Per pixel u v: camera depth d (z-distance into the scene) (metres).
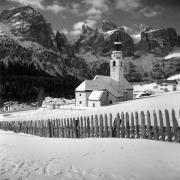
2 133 26.50
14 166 10.31
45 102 129.00
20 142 16.81
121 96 96.94
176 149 12.59
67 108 88.81
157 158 11.09
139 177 8.84
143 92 136.25
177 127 14.59
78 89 95.81
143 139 15.52
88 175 9.09
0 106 134.62
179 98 44.22
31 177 8.93
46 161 11.09
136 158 11.20
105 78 103.81
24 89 172.50
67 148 14.23
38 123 27.06
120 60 105.88
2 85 171.50
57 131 23.55
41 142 16.80
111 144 14.66
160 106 37.62
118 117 17.73
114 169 9.70
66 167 10.09
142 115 16.31
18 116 75.06
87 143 15.62
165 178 8.76
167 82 162.25
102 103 90.44
